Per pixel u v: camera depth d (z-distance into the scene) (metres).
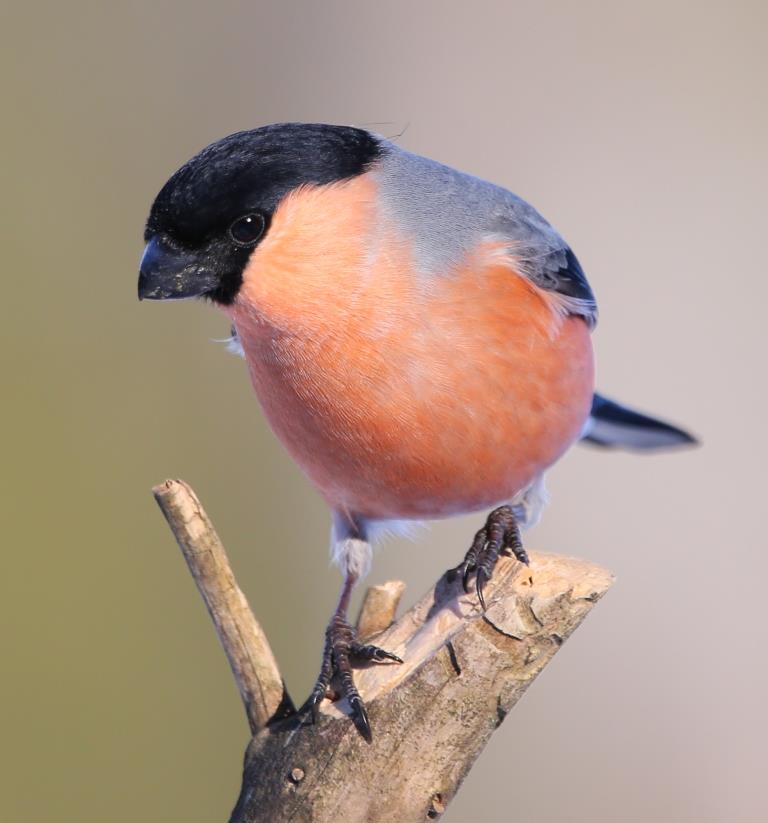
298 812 5.58
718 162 12.88
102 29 13.28
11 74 12.77
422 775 5.52
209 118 13.53
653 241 12.74
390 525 7.37
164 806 10.72
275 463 12.45
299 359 6.35
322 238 6.25
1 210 12.17
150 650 11.16
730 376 12.34
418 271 6.32
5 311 11.80
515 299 6.45
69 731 10.80
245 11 13.94
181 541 6.05
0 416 11.49
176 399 12.09
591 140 13.20
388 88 14.00
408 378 6.28
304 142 6.39
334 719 5.61
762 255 12.62
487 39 13.85
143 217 12.52
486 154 13.50
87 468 11.56
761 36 13.09
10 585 11.05
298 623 12.24
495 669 5.50
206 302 6.47
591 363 7.05
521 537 6.69
